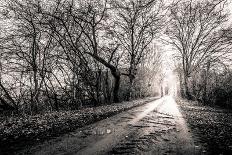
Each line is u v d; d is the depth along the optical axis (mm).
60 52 19656
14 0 16562
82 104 22438
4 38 16406
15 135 7676
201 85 27250
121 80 33312
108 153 5957
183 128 10234
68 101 20953
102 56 24219
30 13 17188
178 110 18906
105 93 25375
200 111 18625
